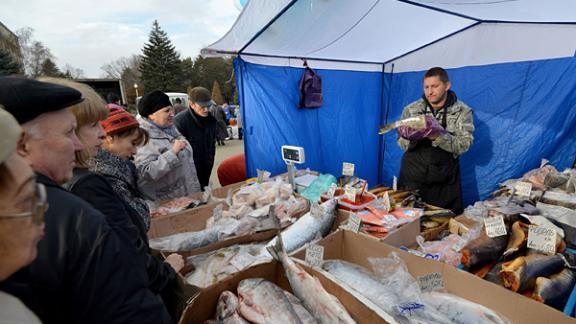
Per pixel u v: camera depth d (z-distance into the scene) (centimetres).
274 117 356
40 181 68
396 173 447
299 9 218
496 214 168
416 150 276
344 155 427
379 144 462
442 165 262
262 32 253
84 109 94
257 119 347
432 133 239
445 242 172
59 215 67
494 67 315
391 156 450
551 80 279
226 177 394
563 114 276
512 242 148
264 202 226
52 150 72
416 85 396
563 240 143
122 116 139
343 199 218
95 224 70
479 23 305
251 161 355
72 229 67
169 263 142
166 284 120
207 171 349
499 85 314
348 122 421
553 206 180
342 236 169
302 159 252
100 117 102
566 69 270
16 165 43
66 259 66
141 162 231
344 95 409
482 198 339
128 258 77
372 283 127
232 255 161
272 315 104
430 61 372
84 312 70
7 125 41
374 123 449
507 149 316
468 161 346
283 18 230
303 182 273
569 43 264
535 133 296
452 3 224
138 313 74
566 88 272
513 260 134
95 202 91
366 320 104
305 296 113
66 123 75
